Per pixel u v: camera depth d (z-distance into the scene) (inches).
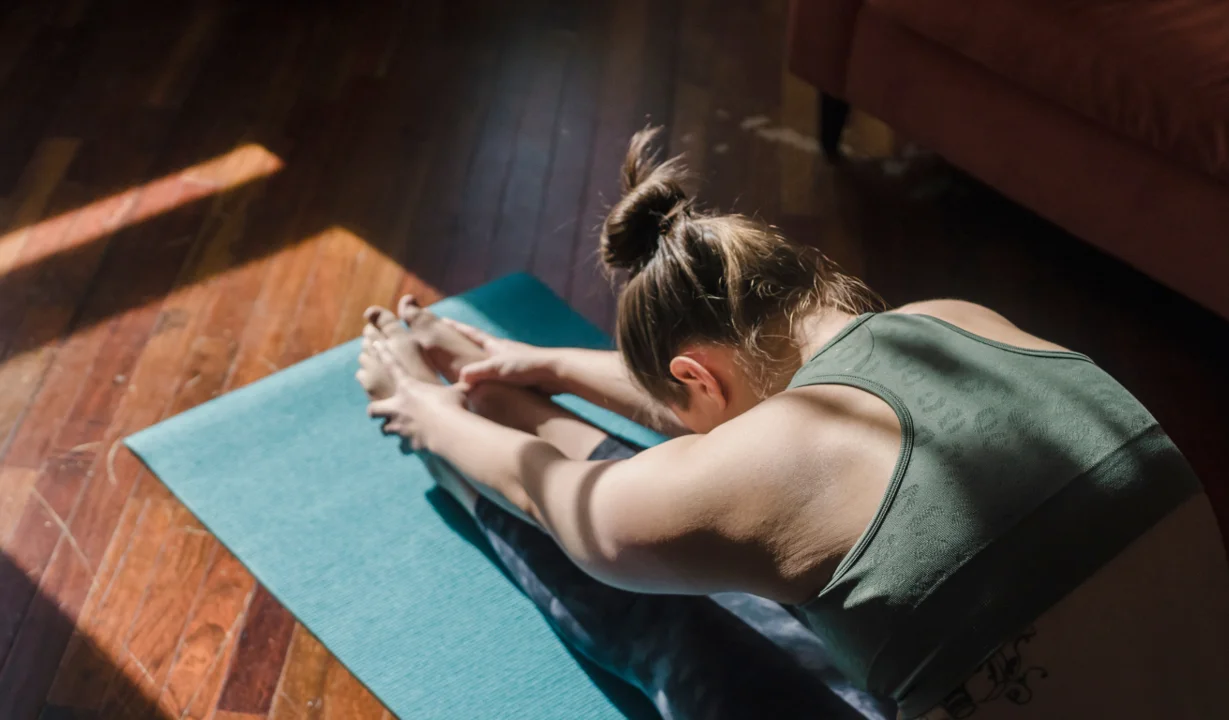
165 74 88.8
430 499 59.8
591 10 99.4
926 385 34.2
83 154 81.1
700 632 47.1
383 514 58.9
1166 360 71.8
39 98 85.4
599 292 74.0
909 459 32.7
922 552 31.9
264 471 60.7
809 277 40.3
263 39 93.3
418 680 51.6
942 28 69.8
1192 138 61.0
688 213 40.6
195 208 77.5
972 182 85.0
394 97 88.6
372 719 50.8
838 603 33.2
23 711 50.5
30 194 77.5
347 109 87.0
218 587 55.6
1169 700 32.3
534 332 69.6
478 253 76.2
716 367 40.0
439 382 58.3
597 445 55.6
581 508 41.7
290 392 64.9
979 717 32.5
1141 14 64.4
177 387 65.6
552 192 81.5
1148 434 33.4
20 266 72.2
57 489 59.6
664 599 49.1
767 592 35.6
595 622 49.8
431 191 80.6
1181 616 32.7
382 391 58.8
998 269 77.9
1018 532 31.6
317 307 71.2
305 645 53.3
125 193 78.4
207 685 51.8
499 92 90.0
